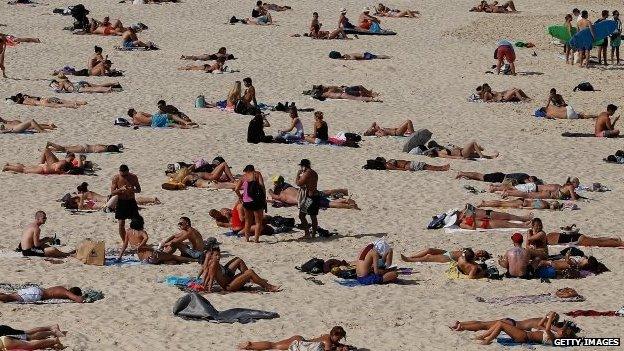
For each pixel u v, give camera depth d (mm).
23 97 139250
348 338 74812
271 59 168500
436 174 116812
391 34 187375
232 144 126125
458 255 90000
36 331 72625
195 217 100875
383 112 143250
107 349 72375
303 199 95812
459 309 80688
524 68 168500
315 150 125000
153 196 106375
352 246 94688
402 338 75000
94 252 88250
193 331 75562
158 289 83438
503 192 108938
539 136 134875
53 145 120312
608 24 169750
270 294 83312
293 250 93375
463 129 136750
